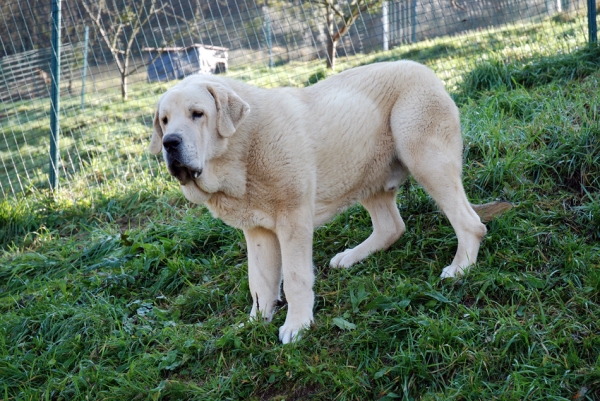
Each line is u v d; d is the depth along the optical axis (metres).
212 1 12.10
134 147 8.00
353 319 3.87
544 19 9.05
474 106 6.44
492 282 3.87
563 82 6.54
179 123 3.69
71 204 6.84
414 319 3.67
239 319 4.15
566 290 3.80
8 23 11.90
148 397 3.70
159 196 6.49
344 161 4.17
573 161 4.87
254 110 3.97
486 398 3.19
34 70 10.93
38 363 4.26
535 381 3.18
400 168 4.41
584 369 3.20
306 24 11.34
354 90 4.28
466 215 4.14
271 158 3.91
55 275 5.45
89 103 10.34
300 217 3.95
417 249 4.45
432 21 10.23
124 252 5.43
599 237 4.24
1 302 5.19
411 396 3.36
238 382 3.65
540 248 4.18
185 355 3.94
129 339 4.25
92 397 3.89
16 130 9.80
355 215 5.17
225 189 3.97
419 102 4.21
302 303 3.92
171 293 4.82
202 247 5.27
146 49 10.30
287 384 3.57
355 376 3.44
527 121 5.89
